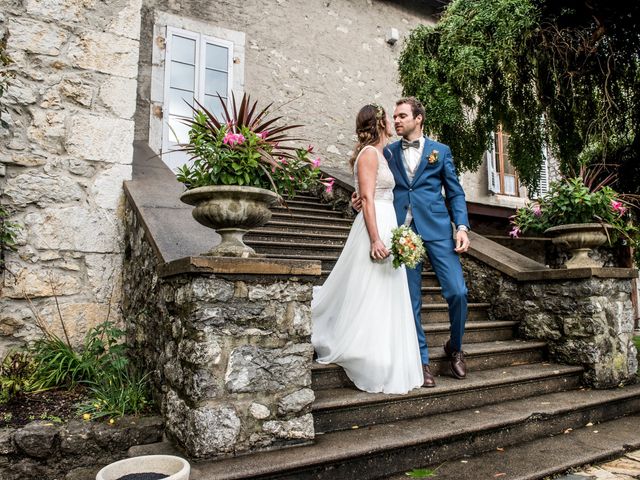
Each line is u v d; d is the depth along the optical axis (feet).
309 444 7.84
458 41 17.75
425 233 10.46
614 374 12.62
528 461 8.53
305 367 8.02
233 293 7.52
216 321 7.33
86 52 12.34
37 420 8.32
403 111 10.56
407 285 9.80
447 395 9.94
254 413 7.45
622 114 18.45
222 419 7.17
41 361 10.27
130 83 12.84
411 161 10.77
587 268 12.37
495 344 13.04
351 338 9.31
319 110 25.72
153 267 9.77
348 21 27.17
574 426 10.60
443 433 8.46
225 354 7.36
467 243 10.25
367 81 27.53
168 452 7.39
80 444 7.78
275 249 15.75
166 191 12.42
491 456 8.81
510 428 9.48
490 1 17.13
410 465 8.18
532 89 18.43
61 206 11.76
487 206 26.35
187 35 22.11
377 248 9.16
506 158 31.86
